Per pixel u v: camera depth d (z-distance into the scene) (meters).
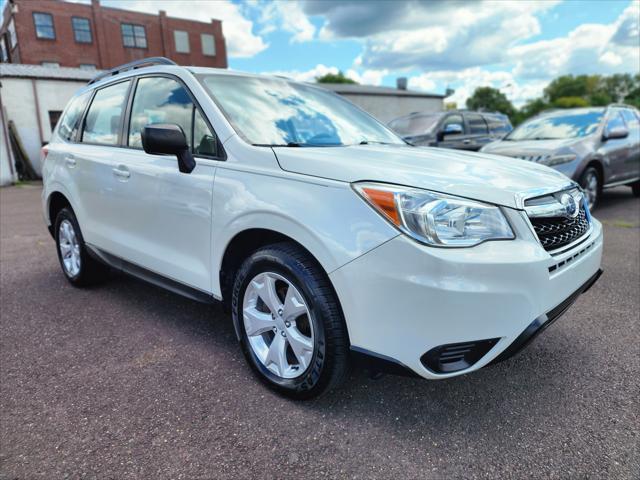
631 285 3.58
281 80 3.14
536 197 1.94
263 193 2.05
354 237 1.75
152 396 2.16
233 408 2.06
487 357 1.75
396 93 25.66
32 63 28.34
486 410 2.03
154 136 2.20
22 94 16.61
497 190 1.85
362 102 24.66
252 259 2.14
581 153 6.11
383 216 1.71
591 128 6.66
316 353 1.93
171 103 2.68
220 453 1.77
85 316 3.17
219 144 2.34
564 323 2.92
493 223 1.77
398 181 1.77
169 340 2.78
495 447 1.79
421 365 1.71
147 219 2.74
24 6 27.70
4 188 13.70
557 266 1.90
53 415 2.02
